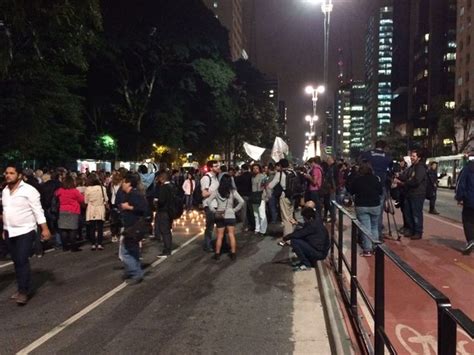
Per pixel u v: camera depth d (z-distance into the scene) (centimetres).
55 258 1196
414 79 14662
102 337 639
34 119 2303
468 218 1038
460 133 8300
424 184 1225
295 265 1040
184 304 786
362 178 1041
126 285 913
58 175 1442
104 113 4484
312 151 2930
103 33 3819
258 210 1558
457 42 9650
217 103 5075
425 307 552
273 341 620
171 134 4603
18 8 1320
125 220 931
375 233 1050
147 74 4588
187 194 2377
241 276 976
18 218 792
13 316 735
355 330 613
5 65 1428
